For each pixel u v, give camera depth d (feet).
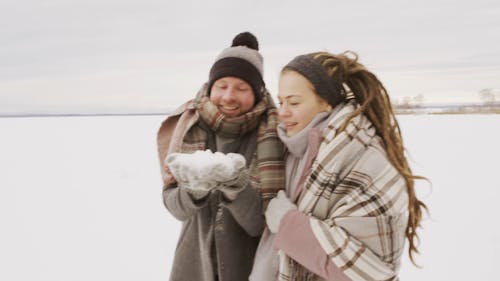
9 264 13.21
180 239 5.18
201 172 3.27
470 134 63.77
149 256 13.92
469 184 25.85
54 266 13.07
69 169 34.88
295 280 3.86
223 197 4.03
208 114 4.68
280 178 4.37
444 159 36.91
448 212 19.24
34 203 22.06
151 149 51.67
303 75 3.91
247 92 4.66
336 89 3.96
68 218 18.90
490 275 12.12
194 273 5.05
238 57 4.66
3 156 44.98
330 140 3.68
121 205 21.35
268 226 3.96
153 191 24.97
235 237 4.70
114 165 36.91
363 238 3.41
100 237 16.02
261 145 4.56
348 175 3.60
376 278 3.37
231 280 4.66
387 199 3.50
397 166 3.77
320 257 3.46
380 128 3.93
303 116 3.97
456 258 13.47
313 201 3.67
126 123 125.90
